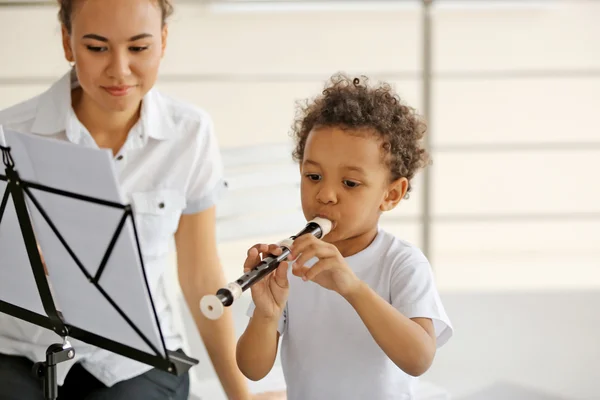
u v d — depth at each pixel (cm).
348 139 161
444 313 164
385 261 168
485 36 726
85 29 171
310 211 165
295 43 734
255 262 155
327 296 168
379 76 391
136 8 171
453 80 696
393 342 151
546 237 621
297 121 183
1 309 166
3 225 150
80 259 142
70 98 188
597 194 646
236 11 716
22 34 533
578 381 296
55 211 140
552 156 650
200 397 217
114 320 146
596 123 667
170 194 192
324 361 167
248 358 165
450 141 668
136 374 186
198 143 196
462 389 290
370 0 730
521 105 667
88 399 182
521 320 352
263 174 249
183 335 203
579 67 720
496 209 641
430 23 363
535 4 730
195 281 204
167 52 714
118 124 190
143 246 191
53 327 159
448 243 620
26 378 182
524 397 284
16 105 193
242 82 616
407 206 617
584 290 388
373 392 165
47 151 134
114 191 131
